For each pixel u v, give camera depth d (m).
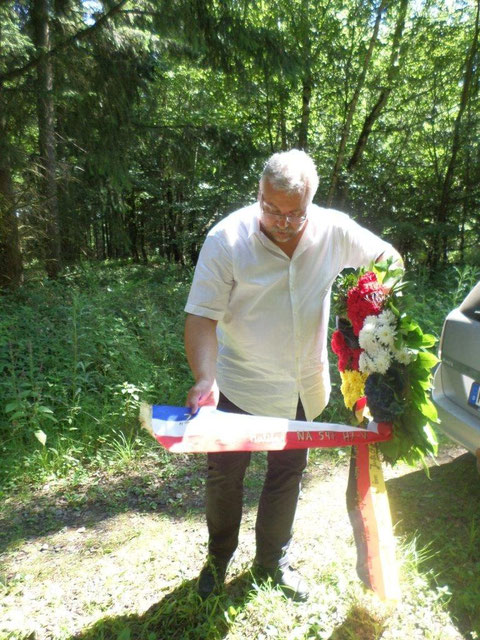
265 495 2.46
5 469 3.71
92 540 3.05
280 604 2.45
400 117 13.58
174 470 3.80
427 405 2.19
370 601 2.46
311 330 2.33
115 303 6.34
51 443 3.99
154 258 14.54
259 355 2.33
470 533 2.92
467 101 12.67
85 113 8.68
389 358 2.14
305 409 2.47
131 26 8.34
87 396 4.45
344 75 12.58
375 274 2.23
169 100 12.92
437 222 13.01
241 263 2.18
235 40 8.06
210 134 10.14
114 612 2.48
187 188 14.39
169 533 3.10
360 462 2.29
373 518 2.18
